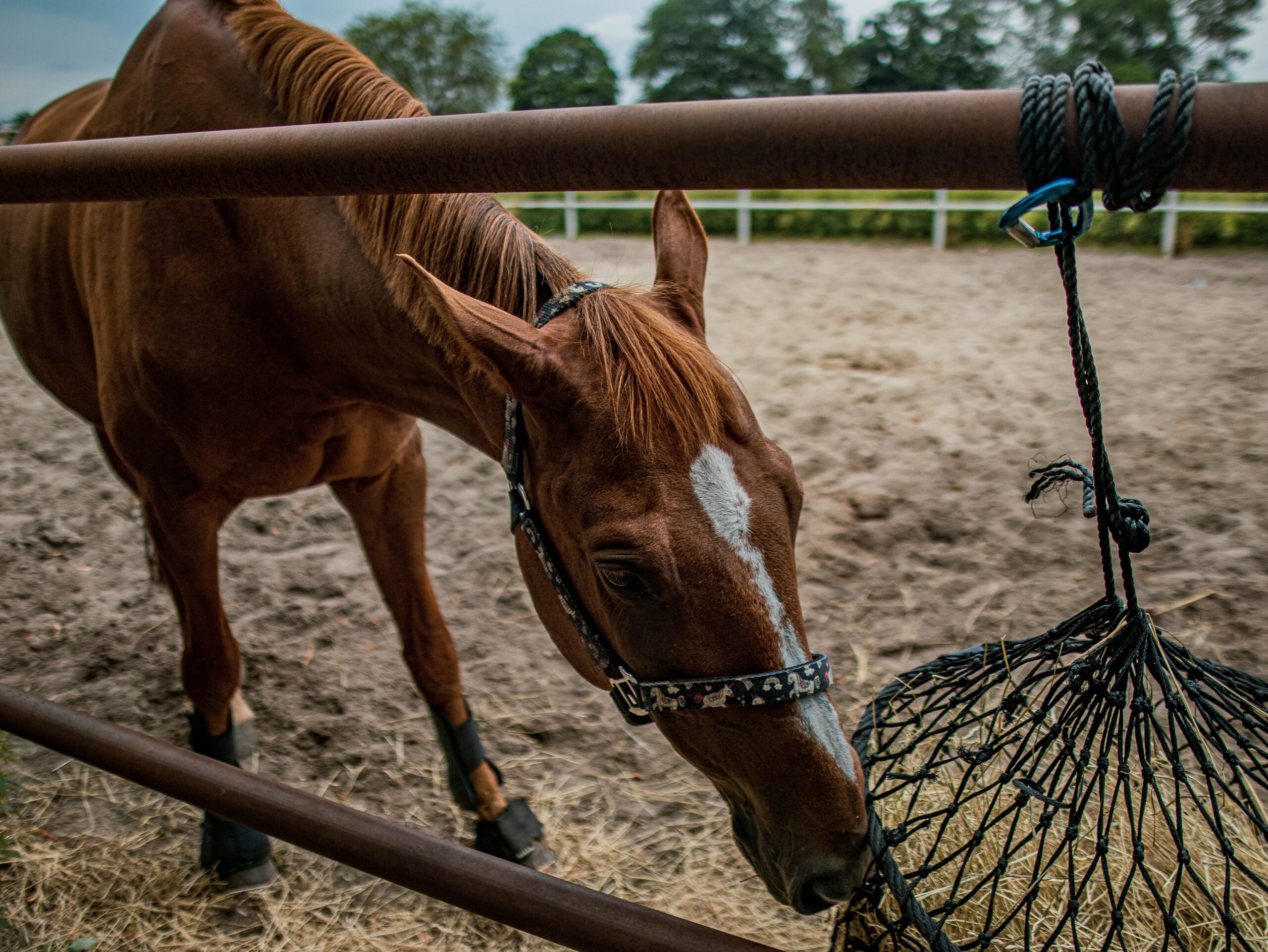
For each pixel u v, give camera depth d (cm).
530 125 94
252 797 128
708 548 114
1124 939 149
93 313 212
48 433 495
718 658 117
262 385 190
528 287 140
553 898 110
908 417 452
